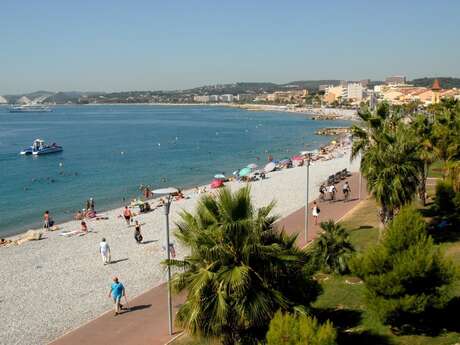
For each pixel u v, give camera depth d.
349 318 19.17
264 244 15.16
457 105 56.19
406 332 17.58
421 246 17.20
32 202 61.16
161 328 20.78
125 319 22.06
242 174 71.38
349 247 24.64
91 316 23.39
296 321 13.12
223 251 14.35
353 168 75.62
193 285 14.36
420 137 36.00
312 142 135.38
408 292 16.98
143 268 30.94
